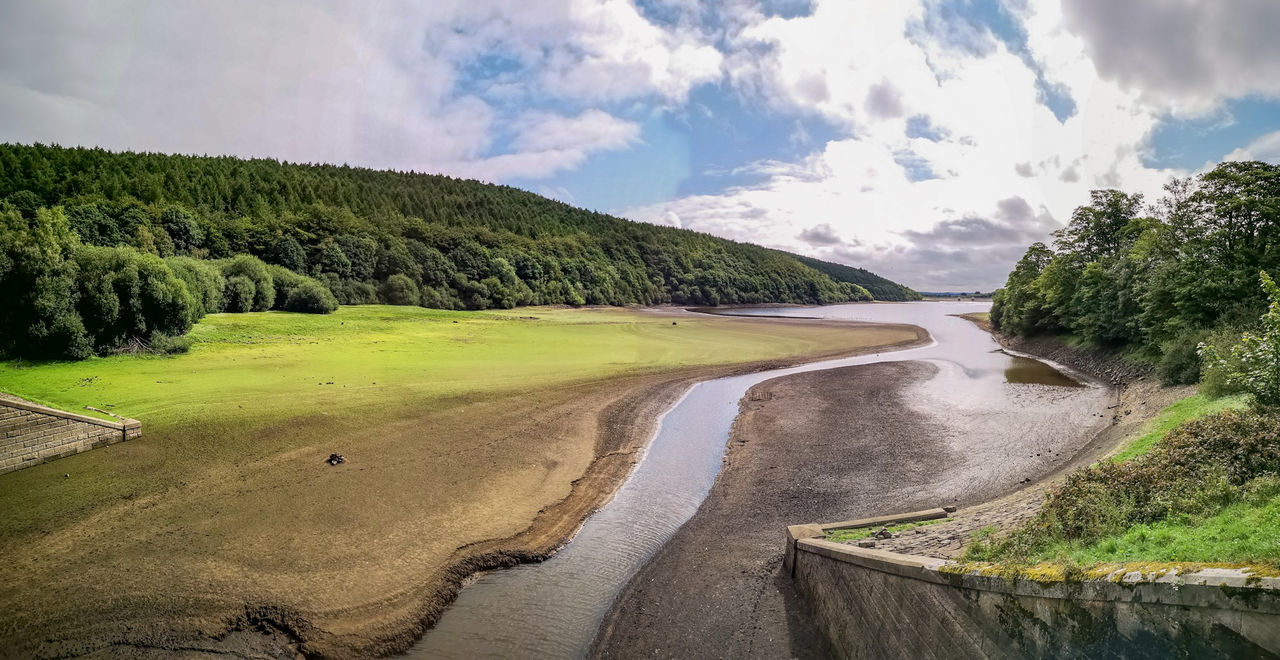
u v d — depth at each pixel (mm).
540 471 20391
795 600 12367
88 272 32719
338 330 51375
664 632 11516
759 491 19172
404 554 14273
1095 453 19891
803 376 40750
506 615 12414
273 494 16984
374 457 20266
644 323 79625
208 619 11594
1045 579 6516
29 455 18109
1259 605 4691
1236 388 19078
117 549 13828
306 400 26484
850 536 13352
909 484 19109
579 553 15188
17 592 12156
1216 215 32469
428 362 39688
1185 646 5191
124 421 20781
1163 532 7547
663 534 16406
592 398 31219
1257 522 6980
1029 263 66312
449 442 22344
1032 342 60562
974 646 7410
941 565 8242
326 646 11125
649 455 23484
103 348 33312
